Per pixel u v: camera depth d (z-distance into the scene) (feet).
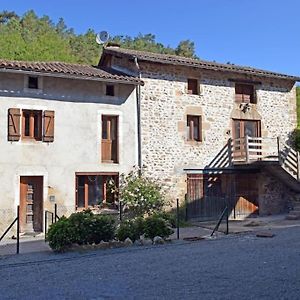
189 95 54.80
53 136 46.32
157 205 49.34
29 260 30.32
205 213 54.49
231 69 56.49
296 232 41.81
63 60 109.19
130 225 37.37
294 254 29.78
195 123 55.77
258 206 59.21
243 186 58.49
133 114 51.08
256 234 40.73
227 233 41.52
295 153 58.75
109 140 50.26
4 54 94.89
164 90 53.06
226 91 57.72
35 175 45.37
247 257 29.19
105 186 49.42
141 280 23.30
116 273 25.34
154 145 51.80
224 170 56.75
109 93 50.31
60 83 47.26
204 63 56.59
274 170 58.59
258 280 22.47
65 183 46.75
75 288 22.04
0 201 43.68
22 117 45.50
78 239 33.81
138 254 31.73
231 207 57.00
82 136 48.01
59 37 146.51
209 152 55.67
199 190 54.85
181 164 53.52
